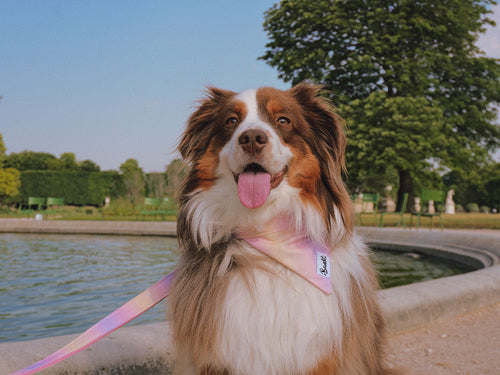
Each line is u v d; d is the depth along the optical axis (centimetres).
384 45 2488
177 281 254
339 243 263
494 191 5353
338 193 270
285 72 2777
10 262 968
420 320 439
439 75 2769
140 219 2273
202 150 278
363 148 2364
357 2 2639
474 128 2862
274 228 252
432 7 2661
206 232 254
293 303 229
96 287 693
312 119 287
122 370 269
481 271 577
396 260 1028
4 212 3388
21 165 6875
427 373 333
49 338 277
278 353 227
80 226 1808
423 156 2498
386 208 3350
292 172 259
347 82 2750
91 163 7500
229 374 235
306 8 2680
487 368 340
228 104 275
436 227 1692
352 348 246
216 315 231
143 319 523
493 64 2733
